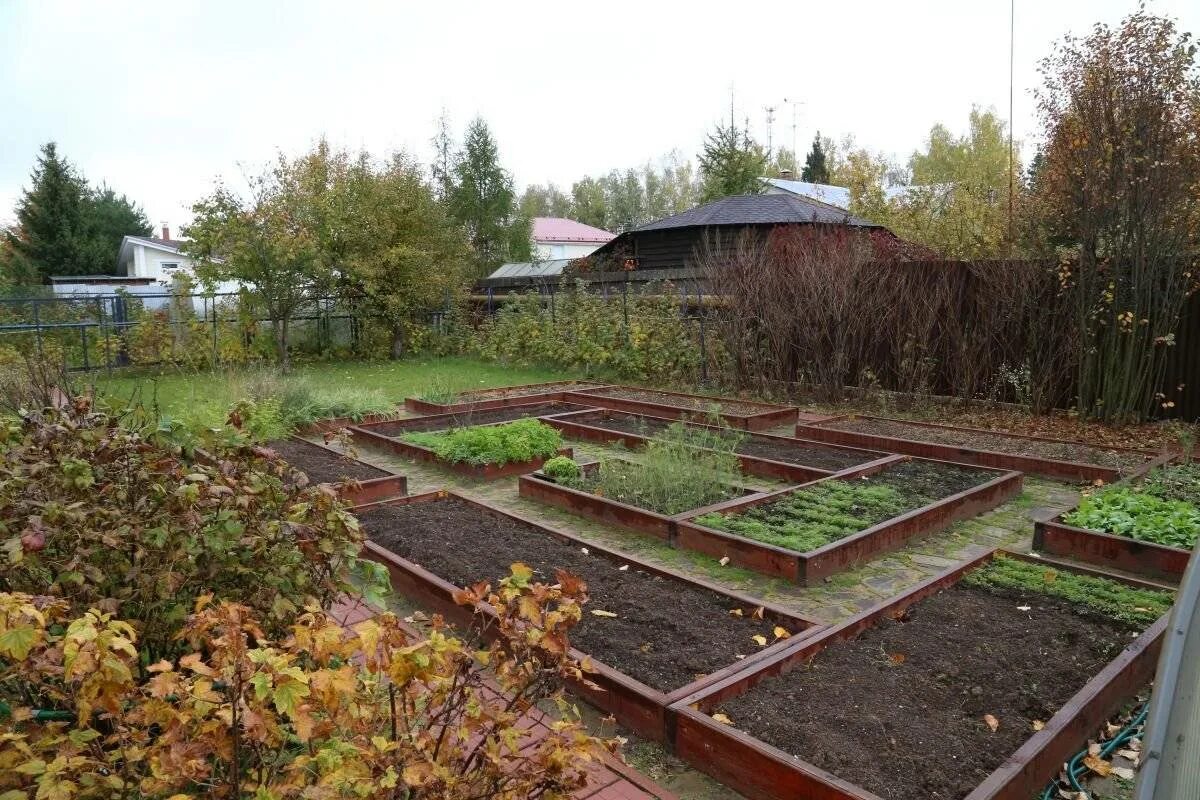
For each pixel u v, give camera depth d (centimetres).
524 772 218
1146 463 807
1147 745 179
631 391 1389
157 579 289
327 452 900
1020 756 306
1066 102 1068
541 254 4497
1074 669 389
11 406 588
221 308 1928
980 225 2066
